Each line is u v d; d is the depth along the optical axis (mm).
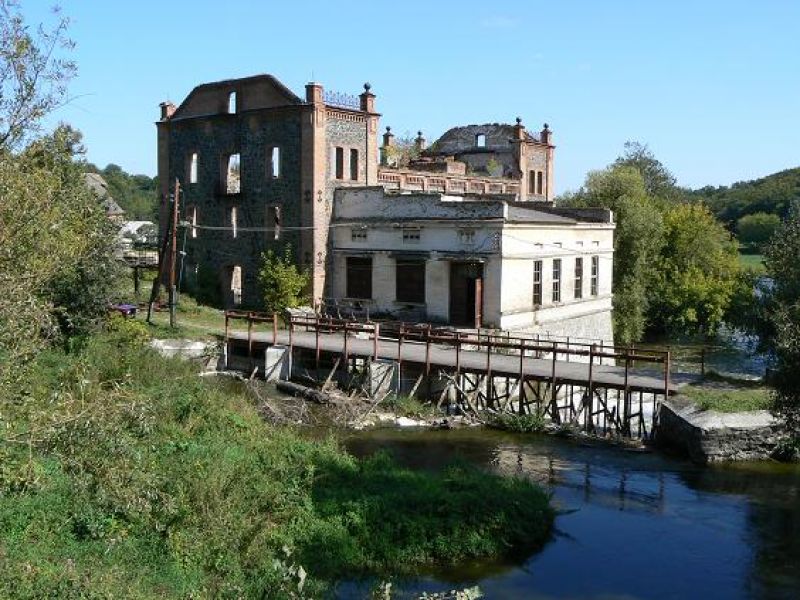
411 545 16156
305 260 41188
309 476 17891
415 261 37625
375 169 43594
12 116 10000
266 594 13188
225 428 21141
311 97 40344
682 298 53000
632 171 55188
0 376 10156
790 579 15523
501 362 29703
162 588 12531
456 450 24094
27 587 11133
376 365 29688
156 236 59375
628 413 25688
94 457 10641
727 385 26312
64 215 12320
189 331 37156
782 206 104000
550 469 22359
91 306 28672
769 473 21938
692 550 16906
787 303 27547
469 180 50469
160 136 48562
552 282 37875
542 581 15406
